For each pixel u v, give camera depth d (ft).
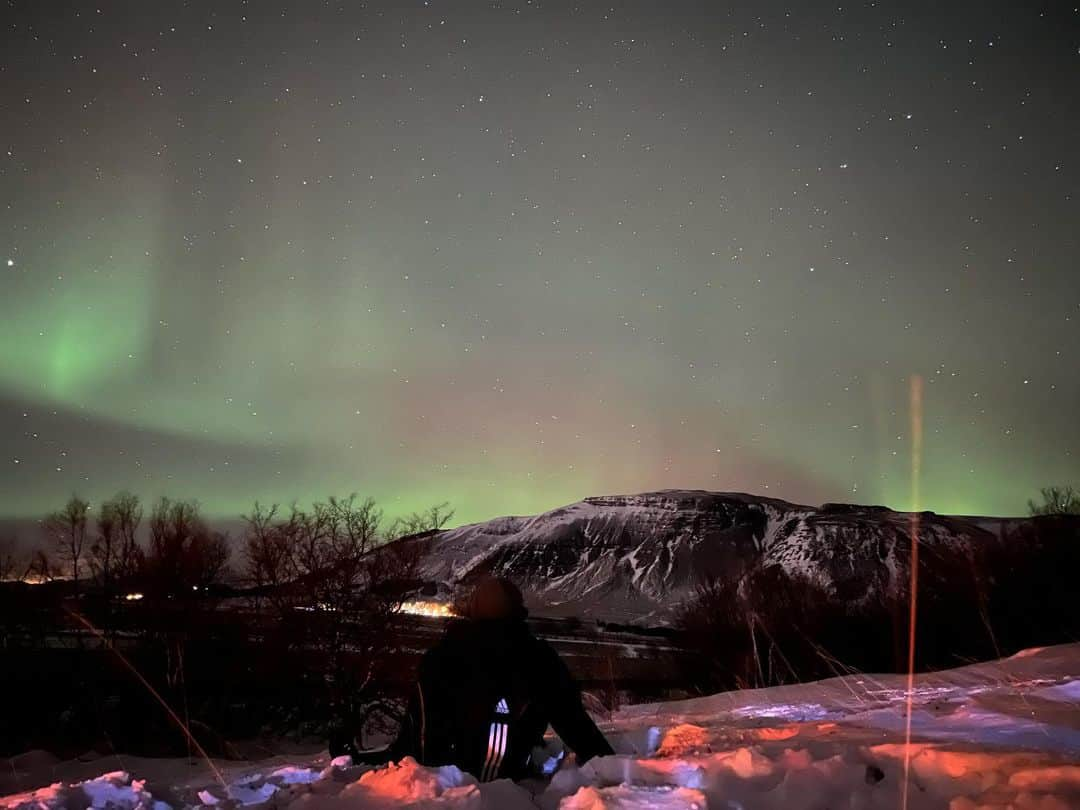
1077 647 32.50
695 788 10.52
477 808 9.93
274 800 11.60
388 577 88.28
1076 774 9.89
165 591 86.53
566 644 143.13
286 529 90.12
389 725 86.17
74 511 89.10
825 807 9.73
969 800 9.21
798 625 102.63
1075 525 103.50
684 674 109.91
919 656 100.22
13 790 22.67
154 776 21.26
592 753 13.57
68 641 85.20
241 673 86.28
